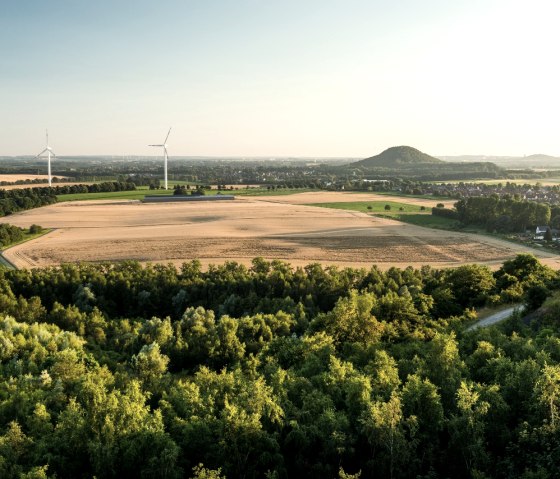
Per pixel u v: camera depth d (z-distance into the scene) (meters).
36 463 38.41
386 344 60.28
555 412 35.47
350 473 36.62
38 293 102.38
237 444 37.50
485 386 40.59
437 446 37.22
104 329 85.38
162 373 60.75
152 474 35.91
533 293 71.06
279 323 77.56
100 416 39.97
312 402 41.56
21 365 59.84
